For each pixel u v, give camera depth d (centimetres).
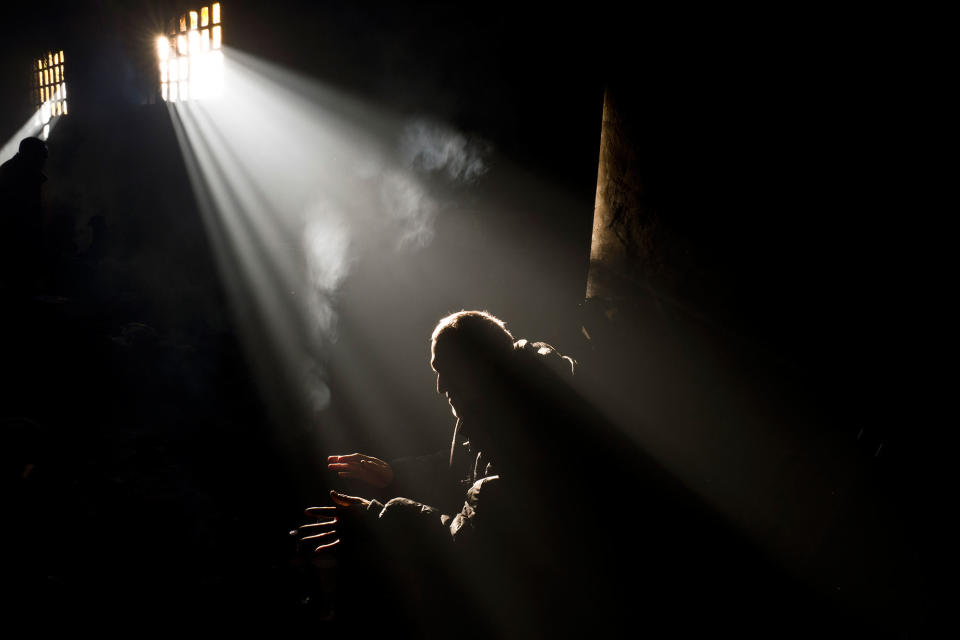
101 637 226
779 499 192
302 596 254
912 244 158
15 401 392
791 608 167
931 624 149
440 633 139
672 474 146
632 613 128
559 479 132
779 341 198
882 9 163
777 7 193
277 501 348
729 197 216
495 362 141
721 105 217
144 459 363
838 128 176
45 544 265
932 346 154
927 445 154
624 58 274
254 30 635
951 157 149
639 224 268
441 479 194
